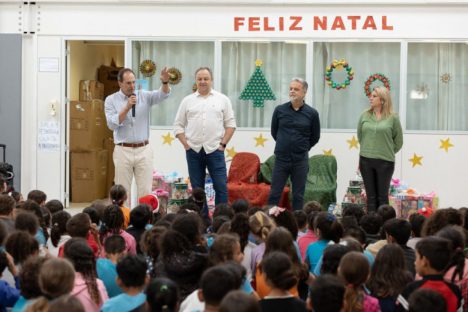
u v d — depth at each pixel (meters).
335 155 11.45
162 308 3.85
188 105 9.09
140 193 9.17
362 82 11.49
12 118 11.62
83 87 13.00
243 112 11.59
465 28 11.29
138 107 9.02
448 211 6.25
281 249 4.90
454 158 11.39
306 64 11.48
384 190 9.25
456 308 4.49
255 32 11.46
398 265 4.64
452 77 11.46
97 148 12.98
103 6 11.55
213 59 11.57
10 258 4.91
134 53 11.64
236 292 3.36
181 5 11.52
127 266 4.23
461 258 4.77
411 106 11.48
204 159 9.10
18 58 11.56
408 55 11.45
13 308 4.25
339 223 5.74
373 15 11.35
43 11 11.55
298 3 11.36
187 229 5.14
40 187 11.70
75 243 4.68
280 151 9.19
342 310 4.00
